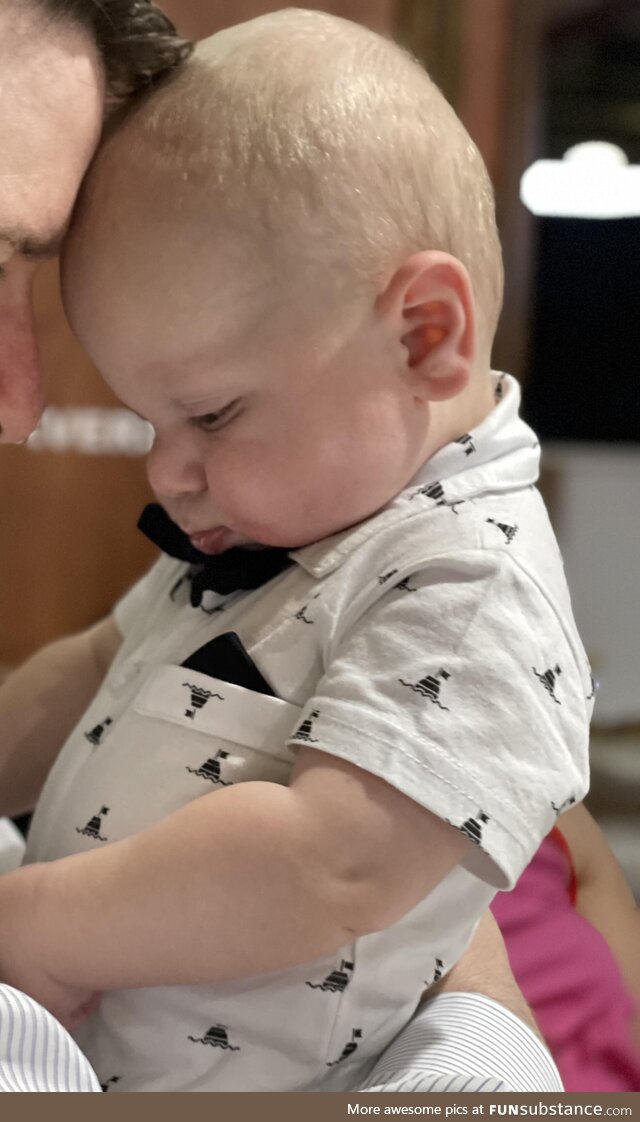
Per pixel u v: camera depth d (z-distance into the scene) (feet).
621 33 6.95
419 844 1.83
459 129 2.32
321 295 2.04
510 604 1.98
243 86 2.10
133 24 2.06
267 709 2.04
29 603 6.22
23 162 1.83
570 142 7.14
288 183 2.03
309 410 2.06
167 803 2.05
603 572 6.90
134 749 2.13
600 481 7.11
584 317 7.18
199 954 1.84
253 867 1.81
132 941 1.86
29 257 1.96
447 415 2.21
